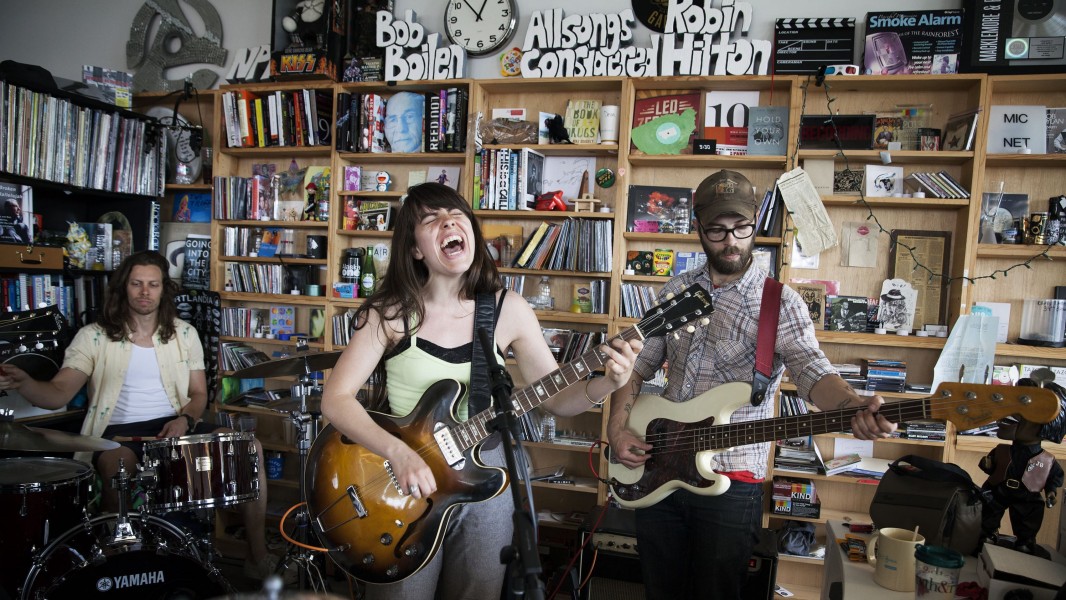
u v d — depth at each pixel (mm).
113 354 3152
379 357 1702
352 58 3648
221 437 2502
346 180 3695
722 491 1799
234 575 3387
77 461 2570
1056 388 1656
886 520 1728
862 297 3199
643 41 3383
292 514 3684
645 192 3381
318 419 2947
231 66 3982
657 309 1627
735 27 3268
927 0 3102
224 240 3895
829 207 3266
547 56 3377
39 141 3338
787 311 1893
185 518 3090
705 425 1840
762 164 3250
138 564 2217
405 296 1672
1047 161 2967
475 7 3527
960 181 3150
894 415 1524
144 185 3846
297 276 3781
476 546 1632
